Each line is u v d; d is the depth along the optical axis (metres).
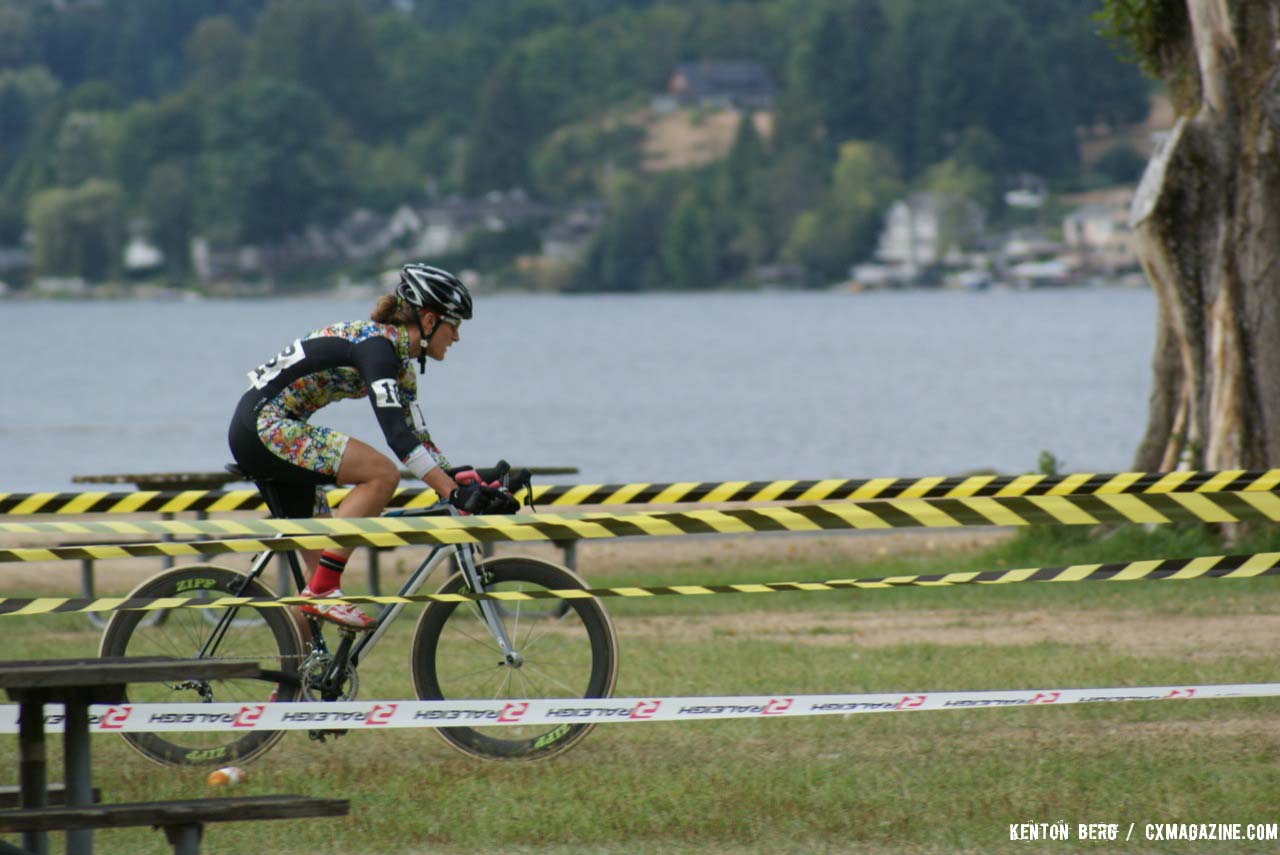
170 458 125.31
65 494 23.45
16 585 45.22
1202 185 43.53
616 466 120.81
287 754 22.80
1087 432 138.62
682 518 19.03
